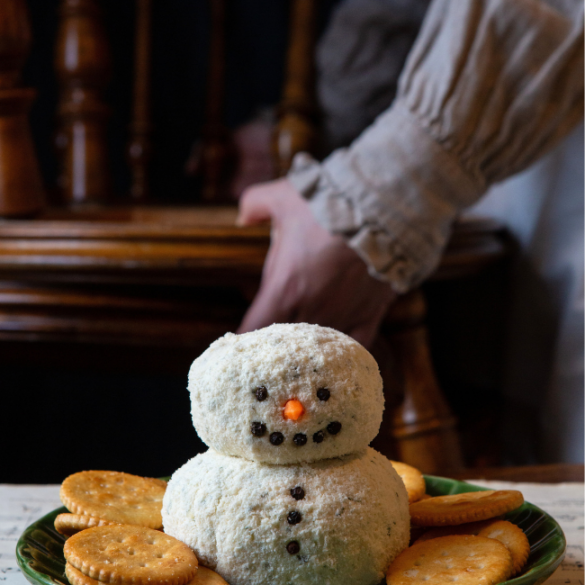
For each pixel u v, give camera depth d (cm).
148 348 98
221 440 45
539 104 80
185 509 46
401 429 98
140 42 169
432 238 84
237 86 193
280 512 44
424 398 99
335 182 85
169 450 179
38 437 175
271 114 175
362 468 46
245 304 98
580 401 96
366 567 44
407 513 47
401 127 84
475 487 53
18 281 95
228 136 178
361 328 88
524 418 114
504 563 44
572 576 50
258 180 171
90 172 138
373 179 83
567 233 103
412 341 101
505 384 120
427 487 54
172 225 93
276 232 89
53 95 186
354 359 46
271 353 45
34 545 47
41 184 107
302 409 44
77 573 43
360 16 146
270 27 187
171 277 93
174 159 196
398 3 144
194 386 46
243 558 44
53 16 181
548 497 60
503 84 81
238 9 187
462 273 107
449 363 131
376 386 46
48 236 92
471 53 80
